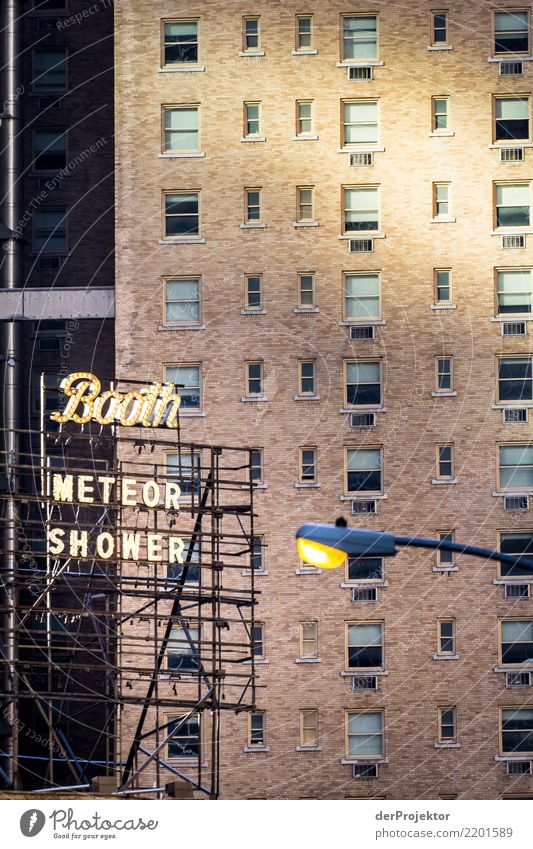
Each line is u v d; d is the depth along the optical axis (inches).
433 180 5157.5
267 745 4904.0
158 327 5113.2
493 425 5083.7
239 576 4982.8
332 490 5039.4
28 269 5492.1
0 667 4837.6
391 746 4926.2
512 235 5147.6
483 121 5172.2
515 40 5196.9
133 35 5191.9
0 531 5049.2
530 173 5162.4
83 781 4557.1
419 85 5172.2
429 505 5039.4
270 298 5118.1
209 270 5132.9
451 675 4960.6
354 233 5132.9
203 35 5182.1
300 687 4940.9
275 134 5157.5
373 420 5073.8
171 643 4963.1
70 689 5059.1
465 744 4938.5
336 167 5152.6
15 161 5388.8
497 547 5039.4
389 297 5123.0
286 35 5182.1
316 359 5093.5
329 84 5167.3
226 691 4926.2
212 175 5157.5
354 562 5000.0
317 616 4968.0
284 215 5137.8
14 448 4498.0
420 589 4995.1
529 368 5108.3
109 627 4606.3
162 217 5152.6
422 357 5103.3
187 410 5073.8
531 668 4972.9
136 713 4899.1
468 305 5128.0
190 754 4889.3
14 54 5418.3
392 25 5187.0
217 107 5167.3
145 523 4987.7
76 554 4308.6
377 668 4953.3
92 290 5226.4
